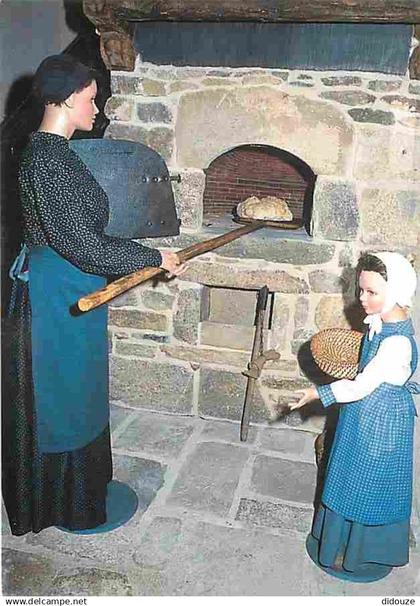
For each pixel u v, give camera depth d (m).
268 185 3.00
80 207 1.63
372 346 1.68
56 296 1.72
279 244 2.50
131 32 2.37
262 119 2.37
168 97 2.44
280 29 2.26
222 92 2.38
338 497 1.74
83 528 1.96
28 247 1.74
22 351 1.77
